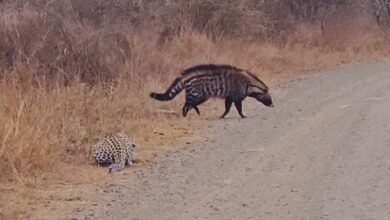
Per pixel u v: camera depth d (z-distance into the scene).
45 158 10.54
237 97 15.02
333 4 31.11
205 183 10.01
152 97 14.82
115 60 16.70
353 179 10.02
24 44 15.40
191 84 14.88
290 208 8.80
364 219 8.30
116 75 16.11
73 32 16.61
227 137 13.11
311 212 8.62
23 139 10.43
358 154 11.45
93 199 9.39
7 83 12.94
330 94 17.98
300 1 30.09
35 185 9.91
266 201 9.12
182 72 15.32
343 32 29.27
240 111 15.09
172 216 8.59
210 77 14.94
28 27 15.98
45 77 14.46
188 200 9.23
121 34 18.23
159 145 12.52
